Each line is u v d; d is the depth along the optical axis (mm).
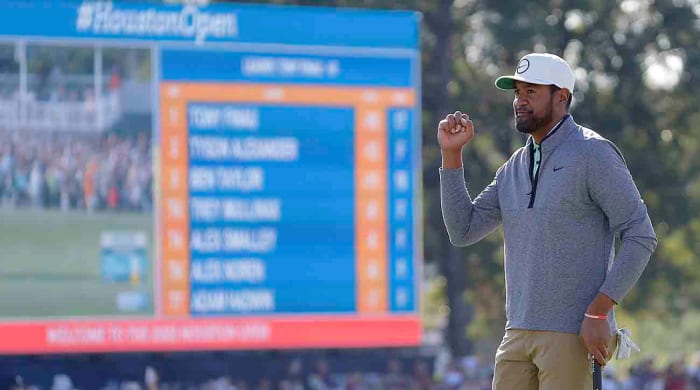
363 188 60531
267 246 59406
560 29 99750
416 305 61094
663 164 101562
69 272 57500
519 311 20156
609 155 19578
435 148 95125
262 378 65000
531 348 20000
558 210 19766
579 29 101375
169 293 58469
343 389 66688
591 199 19719
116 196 58031
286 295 59562
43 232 57312
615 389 71000
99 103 58062
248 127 59250
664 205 101875
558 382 19750
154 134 58438
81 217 57719
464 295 100375
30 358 62094
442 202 21203
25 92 57312
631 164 100688
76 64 57938
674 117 103312
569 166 19688
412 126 61094
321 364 66188
